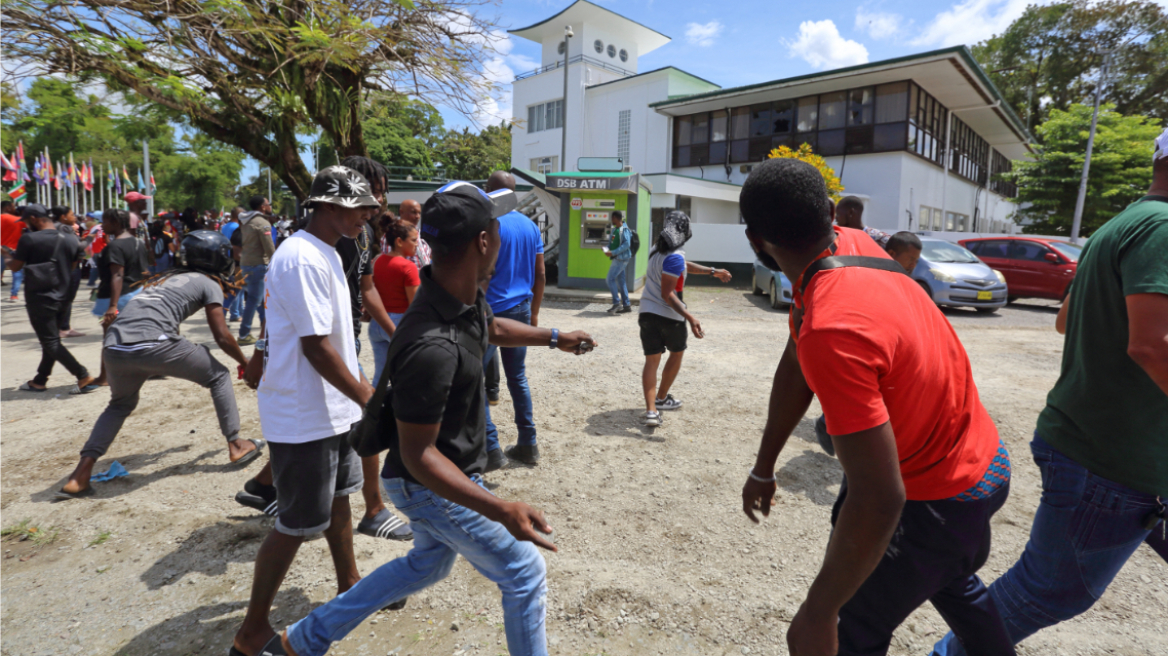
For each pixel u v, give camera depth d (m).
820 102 22.23
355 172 2.38
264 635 2.24
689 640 2.46
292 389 2.24
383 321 3.61
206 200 49.12
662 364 7.04
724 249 17.88
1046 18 35.09
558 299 12.72
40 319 5.60
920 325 1.34
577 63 29.03
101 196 39.38
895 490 1.22
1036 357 7.61
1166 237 1.53
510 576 1.87
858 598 1.52
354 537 3.22
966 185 28.02
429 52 9.05
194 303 3.79
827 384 1.23
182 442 4.55
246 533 3.26
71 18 7.38
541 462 4.21
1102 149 22.42
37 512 3.47
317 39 8.16
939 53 18.12
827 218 1.39
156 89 8.32
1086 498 1.80
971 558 1.49
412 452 1.60
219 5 7.74
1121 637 2.46
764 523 3.38
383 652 2.37
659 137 26.86
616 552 3.10
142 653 2.37
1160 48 32.91
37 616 2.59
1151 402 1.68
